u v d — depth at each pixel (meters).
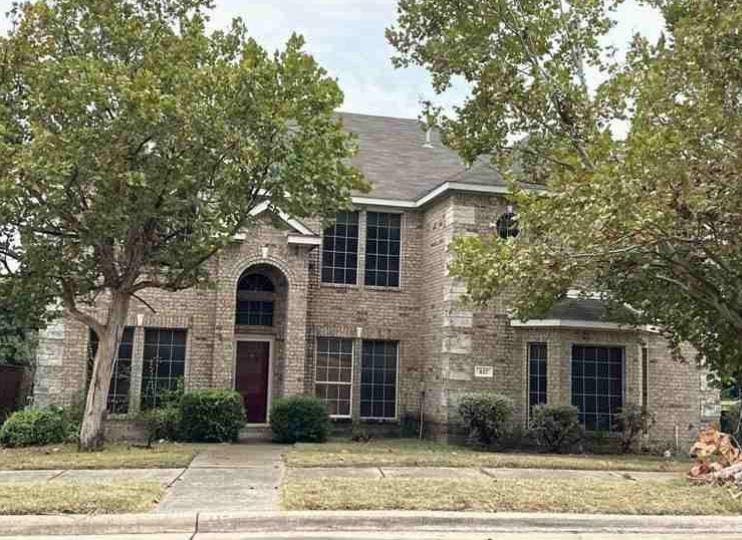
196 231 13.31
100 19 13.55
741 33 10.93
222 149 12.82
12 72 13.13
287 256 18.94
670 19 13.98
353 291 20.55
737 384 17.89
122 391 18.39
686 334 14.89
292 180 13.32
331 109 13.57
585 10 16.11
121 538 7.52
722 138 10.94
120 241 14.16
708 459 11.80
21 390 20.48
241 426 17.31
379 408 20.47
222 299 18.53
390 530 8.02
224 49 14.09
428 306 20.33
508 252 12.91
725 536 8.13
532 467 13.09
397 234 21.11
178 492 9.59
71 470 11.53
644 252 12.41
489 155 18.56
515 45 16.14
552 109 16.06
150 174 12.57
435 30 17.00
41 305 14.23
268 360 19.75
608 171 11.24
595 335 18.69
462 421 18.22
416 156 23.39
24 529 7.62
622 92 13.83
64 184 12.26
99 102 12.04
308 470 11.94
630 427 18.36
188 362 18.69
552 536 7.95
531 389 18.86
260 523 7.98
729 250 11.99
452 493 9.20
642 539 7.94
